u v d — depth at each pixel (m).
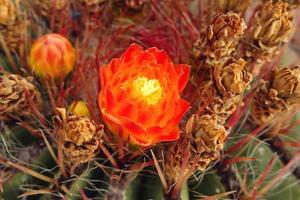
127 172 0.37
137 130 0.34
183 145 0.35
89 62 0.42
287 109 0.39
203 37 0.38
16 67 0.43
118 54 0.45
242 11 0.41
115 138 0.37
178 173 0.36
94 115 0.39
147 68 0.35
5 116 0.39
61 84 0.40
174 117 0.34
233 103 0.36
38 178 0.39
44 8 0.44
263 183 0.41
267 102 0.38
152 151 0.37
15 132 0.41
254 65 0.41
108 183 0.37
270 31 0.38
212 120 0.33
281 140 0.43
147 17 0.47
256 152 0.41
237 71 0.34
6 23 0.41
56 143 0.38
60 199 0.38
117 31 0.46
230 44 0.36
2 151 0.41
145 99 0.33
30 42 0.44
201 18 0.47
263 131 0.41
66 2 0.44
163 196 0.37
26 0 0.46
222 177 0.40
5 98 0.37
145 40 0.47
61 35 0.42
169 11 0.48
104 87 0.34
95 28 0.45
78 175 0.38
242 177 0.41
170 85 0.34
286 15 0.39
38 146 0.40
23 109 0.39
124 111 0.33
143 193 0.38
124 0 0.45
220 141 0.33
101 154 0.39
